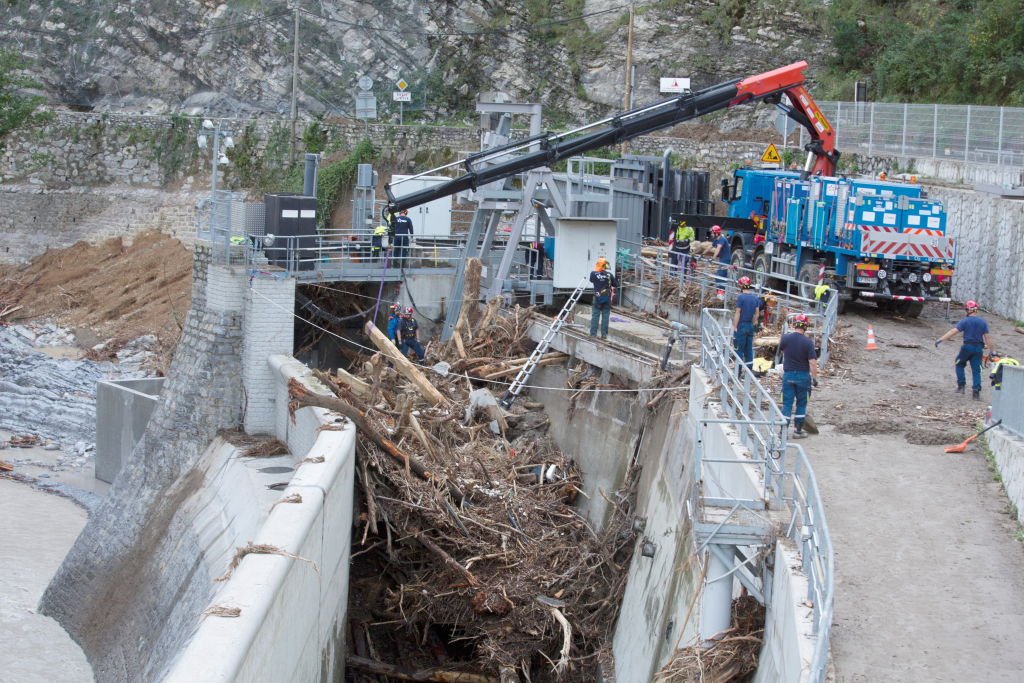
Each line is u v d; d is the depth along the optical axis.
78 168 54.59
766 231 31.03
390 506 22.22
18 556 29.70
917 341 24.55
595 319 26.67
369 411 24.52
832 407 19.14
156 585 25.09
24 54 58.94
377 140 51.72
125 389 33.97
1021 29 42.44
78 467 36.22
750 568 13.60
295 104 51.66
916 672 10.84
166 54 58.06
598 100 54.03
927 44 46.59
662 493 20.47
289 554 14.90
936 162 38.72
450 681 21.17
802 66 29.62
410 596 21.88
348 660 21.23
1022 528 13.80
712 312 24.56
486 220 33.72
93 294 49.66
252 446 26.89
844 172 41.75
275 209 28.62
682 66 53.22
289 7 58.09
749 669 12.98
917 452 16.70
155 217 52.75
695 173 37.75
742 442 15.64
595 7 57.22
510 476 24.39
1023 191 30.23
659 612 18.02
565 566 22.30
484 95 55.94
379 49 56.91
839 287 26.62
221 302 27.98
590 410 25.73
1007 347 24.62
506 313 30.23
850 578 12.66
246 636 12.38
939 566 12.96
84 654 25.39
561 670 20.09
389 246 30.44
